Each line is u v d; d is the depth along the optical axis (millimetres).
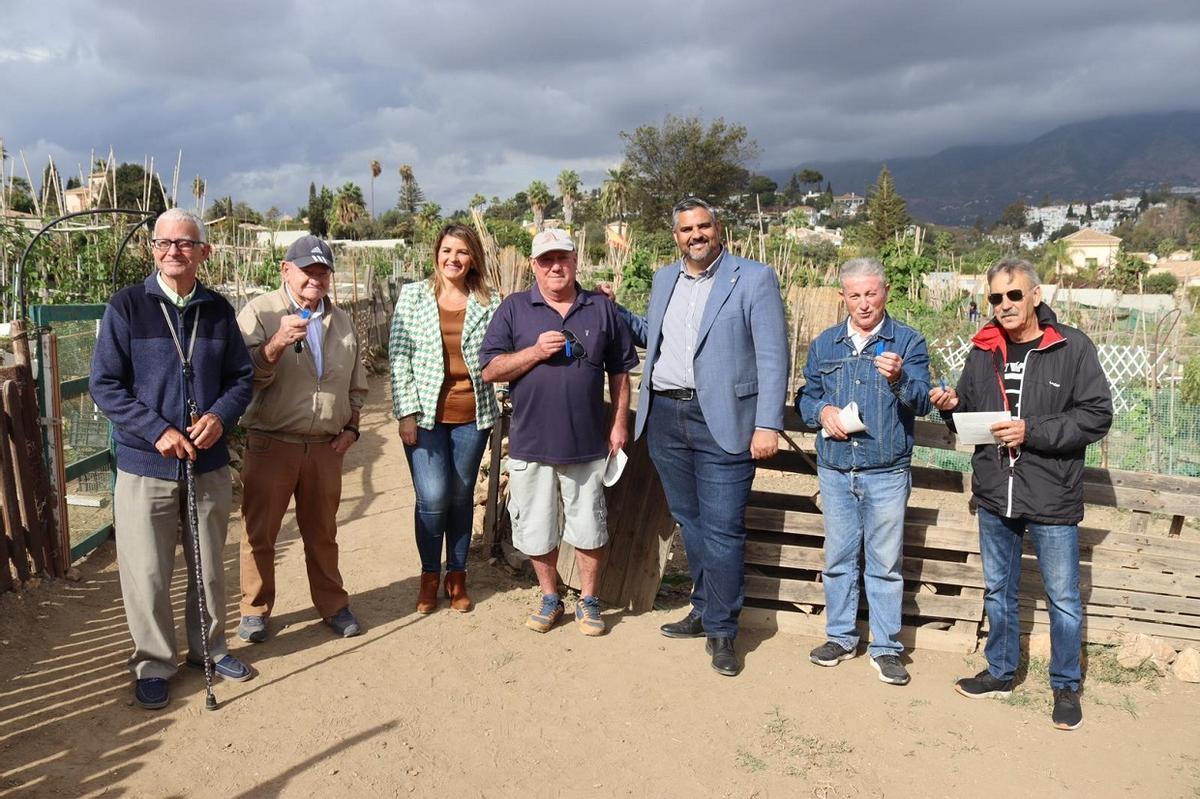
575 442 4141
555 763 3248
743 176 57188
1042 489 3510
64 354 5051
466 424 4441
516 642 4301
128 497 3443
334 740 3334
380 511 6719
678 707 3701
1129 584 4250
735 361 3926
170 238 3361
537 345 3975
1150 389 9617
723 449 3936
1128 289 33344
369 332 15570
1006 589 3740
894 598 4004
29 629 4141
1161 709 3746
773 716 3639
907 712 3693
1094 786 3156
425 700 3682
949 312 19188
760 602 4742
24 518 4527
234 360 3623
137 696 3521
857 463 3906
